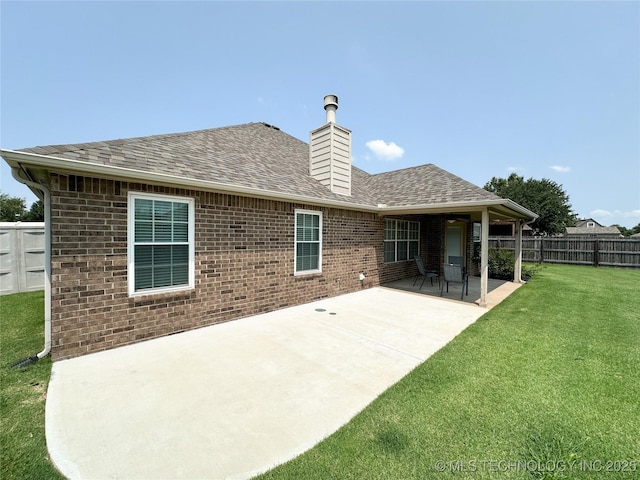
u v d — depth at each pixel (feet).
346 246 29.01
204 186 17.04
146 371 12.30
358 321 19.69
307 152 37.99
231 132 30.89
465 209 25.21
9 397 10.27
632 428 8.44
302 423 8.86
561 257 57.36
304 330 17.75
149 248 16.12
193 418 9.12
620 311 21.70
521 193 83.15
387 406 9.62
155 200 16.33
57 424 8.77
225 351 14.48
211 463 7.25
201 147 23.20
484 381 11.27
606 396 10.16
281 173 26.43
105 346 14.57
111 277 14.76
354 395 10.47
